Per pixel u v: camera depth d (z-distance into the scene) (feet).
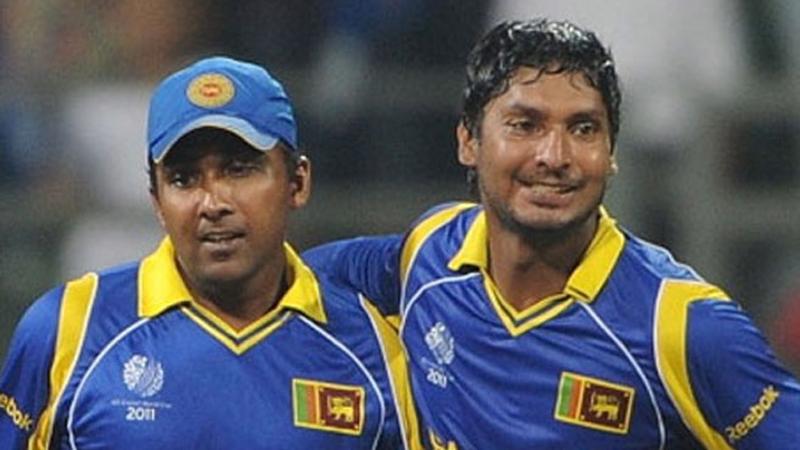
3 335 131.54
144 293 68.39
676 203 124.16
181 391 67.41
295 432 67.46
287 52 136.05
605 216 69.97
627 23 121.70
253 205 66.64
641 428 68.03
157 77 136.36
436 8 133.59
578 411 68.33
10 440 68.69
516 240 68.64
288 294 68.39
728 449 67.92
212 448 67.15
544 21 71.00
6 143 133.80
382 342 69.21
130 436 67.10
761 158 126.52
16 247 132.87
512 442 69.15
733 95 125.39
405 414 68.95
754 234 126.31
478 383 69.77
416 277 72.02
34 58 136.77
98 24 137.49
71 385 67.56
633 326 67.82
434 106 132.16
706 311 67.15
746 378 66.85
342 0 135.33
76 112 134.31
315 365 68.13
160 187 67.31
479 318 69.92
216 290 67.67
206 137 66.23
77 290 68.74
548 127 67.21
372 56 133.80
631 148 122.01
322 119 132.36
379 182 131.85
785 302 126.62
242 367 67.77
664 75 122.52
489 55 68.13
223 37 137.39
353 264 72.59
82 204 133.08
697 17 123.54
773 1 127.03
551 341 68.74
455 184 131.85
